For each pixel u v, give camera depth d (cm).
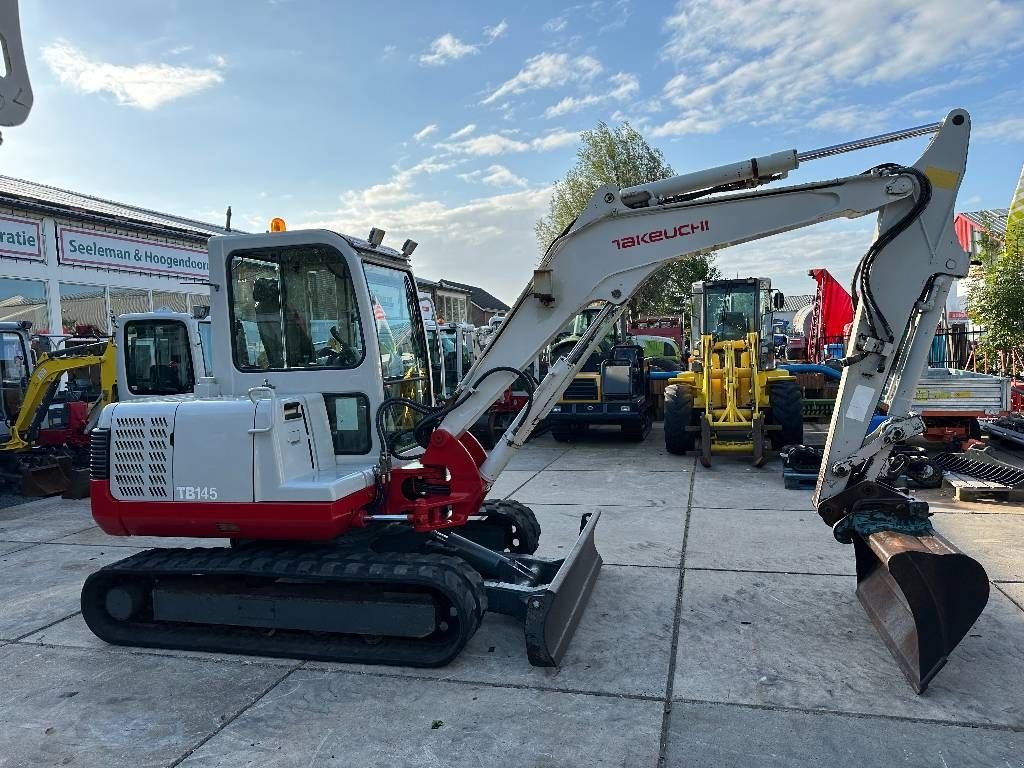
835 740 307
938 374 986
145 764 306
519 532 515
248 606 409
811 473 793
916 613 347
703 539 607
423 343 522
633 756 301
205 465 406
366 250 453
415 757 305
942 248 383
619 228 416
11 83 260
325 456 435
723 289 1280
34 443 916
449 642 391
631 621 439
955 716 324
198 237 1878
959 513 669
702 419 946
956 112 377
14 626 462
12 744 323
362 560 400
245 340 456
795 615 441
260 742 320
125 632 432
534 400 430
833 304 1728
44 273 1478
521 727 326
